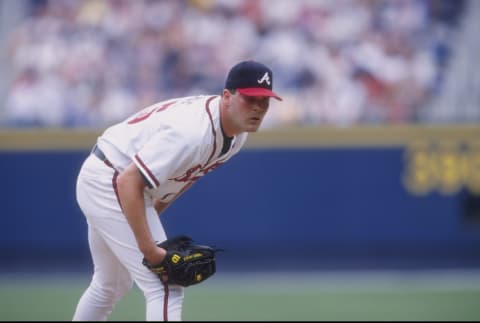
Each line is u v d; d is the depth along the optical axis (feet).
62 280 110.73
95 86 139.85
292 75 139.03
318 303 93.20
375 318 83.76
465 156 120.26
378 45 142.10
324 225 121.49
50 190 121.19
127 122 51.80
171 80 141.08
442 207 120.98
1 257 122.42
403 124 131.23
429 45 142.41
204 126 47.88
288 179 121.39
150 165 46.80
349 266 121.80
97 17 146.92
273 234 121.49
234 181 121.19
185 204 120.98
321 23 145.28
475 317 83.66
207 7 147.23
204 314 86.58
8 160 121.19
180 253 49.34
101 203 50.65
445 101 136.26
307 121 134.10
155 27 145.38
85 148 121.19
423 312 86.99
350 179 121.29
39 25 146.72
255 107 48.29
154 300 49.98
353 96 136.05
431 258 123.03
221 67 141.79
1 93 139.44
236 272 117.70
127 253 50.62
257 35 144.56
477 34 143.13
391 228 121.39
